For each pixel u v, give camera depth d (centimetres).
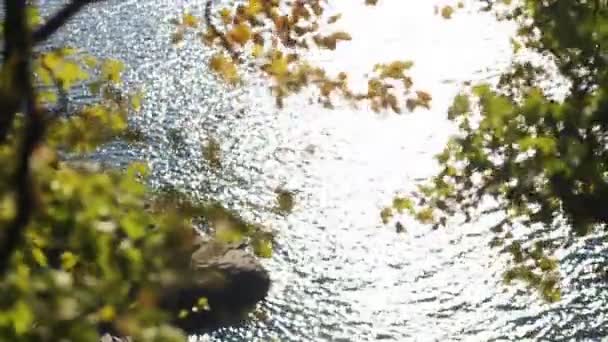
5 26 730
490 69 5194
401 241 3453
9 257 712
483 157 1329
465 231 3409
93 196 820
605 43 1353
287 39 1116
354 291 3172
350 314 3048
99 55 5488
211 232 2636
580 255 3106
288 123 4644
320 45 1112
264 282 3017
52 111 983
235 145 4422
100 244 788
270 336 2858
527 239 3206
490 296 3062
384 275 3256
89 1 873
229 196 3925
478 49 5469
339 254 3406
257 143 4438
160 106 4850
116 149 4222
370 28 5900
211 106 4844
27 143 733
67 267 779
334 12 6166
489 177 1353
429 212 1456
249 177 4091
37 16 919
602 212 1264
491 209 3478
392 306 3084
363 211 3750
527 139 1230
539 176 1298
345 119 4653
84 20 5947
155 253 801
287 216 3697
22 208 725
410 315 3033
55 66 961
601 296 2973
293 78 1103
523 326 2914
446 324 2970
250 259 3025
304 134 4528
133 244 800
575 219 1284
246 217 3722
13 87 734
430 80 5109
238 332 2819
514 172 1298
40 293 668
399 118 4619
